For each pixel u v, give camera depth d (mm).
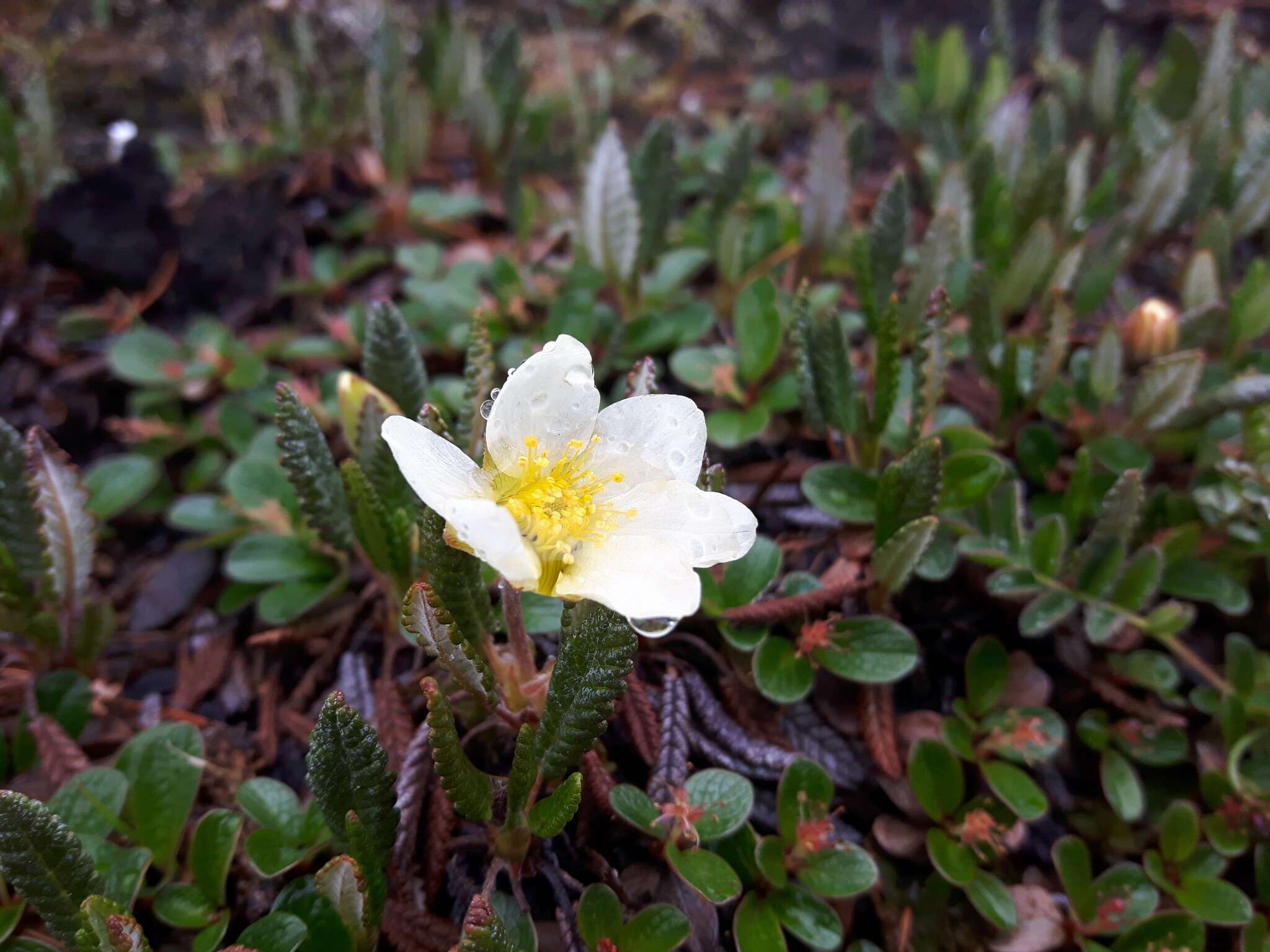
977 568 115
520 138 175
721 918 88
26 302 157
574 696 70
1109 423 126
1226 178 164
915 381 106
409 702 97
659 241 148
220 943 82
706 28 262
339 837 73
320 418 134
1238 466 110
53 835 68
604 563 67
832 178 146
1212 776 103
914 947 91
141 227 168
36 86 153
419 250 158
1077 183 151
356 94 196
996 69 186
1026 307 150
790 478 124
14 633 101
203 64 211
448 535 67
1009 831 94
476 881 85
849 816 98
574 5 264
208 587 125
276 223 177
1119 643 111
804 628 96
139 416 146
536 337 143
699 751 96
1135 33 254
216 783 97
